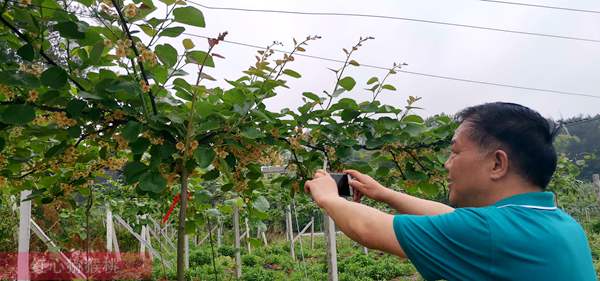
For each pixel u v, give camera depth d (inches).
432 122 134.7
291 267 434.9
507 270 43.9
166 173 96.9
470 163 50.8
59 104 88.1
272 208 506.3
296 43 101.7
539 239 44.6
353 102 110.7
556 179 371.9
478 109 52.8
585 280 45.5
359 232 49.6
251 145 104.6
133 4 78.3
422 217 48.4
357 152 128.6
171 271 315.9
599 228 591.8
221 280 350.0
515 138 48.8
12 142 107.4
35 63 86.3
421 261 46.6
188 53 84.0
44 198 119.0
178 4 80.4
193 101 87.8
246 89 99.3
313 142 118.4
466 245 45.2
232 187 117.2
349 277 361.7
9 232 263.0
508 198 48.8
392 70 114.8
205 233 559.5
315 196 57.0
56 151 98.9
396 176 138.9
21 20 78.0
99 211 323.3
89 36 81.2
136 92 81.9
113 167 112.7
